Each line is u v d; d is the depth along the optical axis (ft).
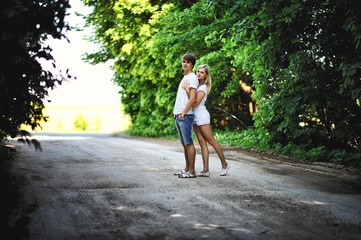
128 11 54.85
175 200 16.06
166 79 56.24
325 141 32.42
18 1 12.29
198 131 22.25
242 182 20.27
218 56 44.80
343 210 14.78
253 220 13.33
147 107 67.77
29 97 14.92
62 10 12.57
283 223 13.03
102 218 13.43
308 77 29.17
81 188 18.29
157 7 53.62
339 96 29.35
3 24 10.38
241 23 28.02
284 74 31.17
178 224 12.82
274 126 35.76
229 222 13.07
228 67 47.44
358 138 29.63
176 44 46.60
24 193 16.78
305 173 23.59
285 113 32.01
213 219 13.41
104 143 45.44
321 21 25.63
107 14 60.39
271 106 32.01
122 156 31.01
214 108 56.13
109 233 11.87
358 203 15.94
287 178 21.77
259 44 29.01
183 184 19.49
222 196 16.87
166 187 18.70
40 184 18.94
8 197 15.42
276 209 14.79
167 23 49.70
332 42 26.16
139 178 21.03
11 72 11.18
